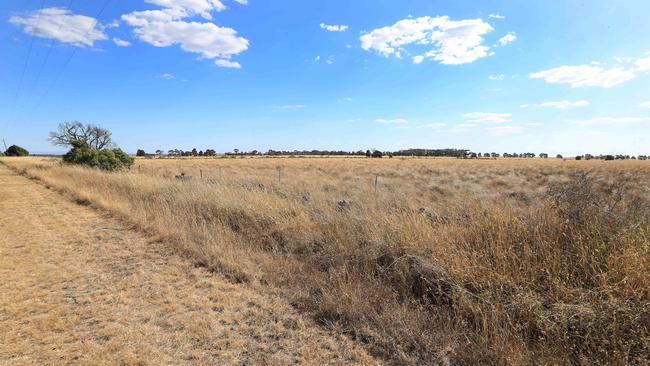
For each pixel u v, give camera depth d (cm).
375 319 370
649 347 281
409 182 2134
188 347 333
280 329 365
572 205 462
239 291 461
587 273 371
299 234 634
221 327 369
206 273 526
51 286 482
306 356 319
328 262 532
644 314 309
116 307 416
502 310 351
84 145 3136
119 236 758
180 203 944
